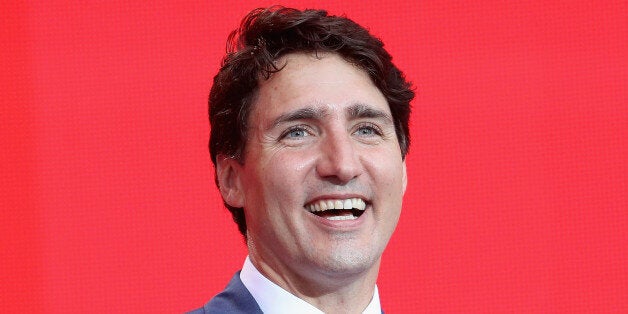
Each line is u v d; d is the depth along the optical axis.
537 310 7.33
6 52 7.07
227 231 7.18
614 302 7.33
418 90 7.25
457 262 7.31
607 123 7.32
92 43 7.10
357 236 4.98
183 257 7.16
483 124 7.29
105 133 7.13
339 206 4.98
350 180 4.96
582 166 7.32
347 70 5.15
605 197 7.34
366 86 5.15
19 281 7.14
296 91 5.04
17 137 7.11
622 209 7.35
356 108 5.04
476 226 7.32
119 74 7.11
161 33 7.12
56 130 7.12
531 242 7.32
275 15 5.28
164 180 7.15
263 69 5.13
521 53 7.29
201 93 7.14
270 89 5.11
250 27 5.30
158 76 7.12
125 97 7.12
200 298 7.16
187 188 7.16
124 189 7.14
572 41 7.30
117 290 7.14
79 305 7.15
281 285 5.14
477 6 7.28
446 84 7.27
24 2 7.07
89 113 7.12
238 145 5.23
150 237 7.15
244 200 5.26
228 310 5.18
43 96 7.10
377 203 5.04
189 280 7.16
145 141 7.14
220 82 5.35
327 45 5.18
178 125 7.14
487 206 7.31
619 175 7.33
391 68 5.36
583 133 7.31
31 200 7.13
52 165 7.12
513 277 7.33
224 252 7.18
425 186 7.30
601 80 7.31
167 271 7.15
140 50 7.11
